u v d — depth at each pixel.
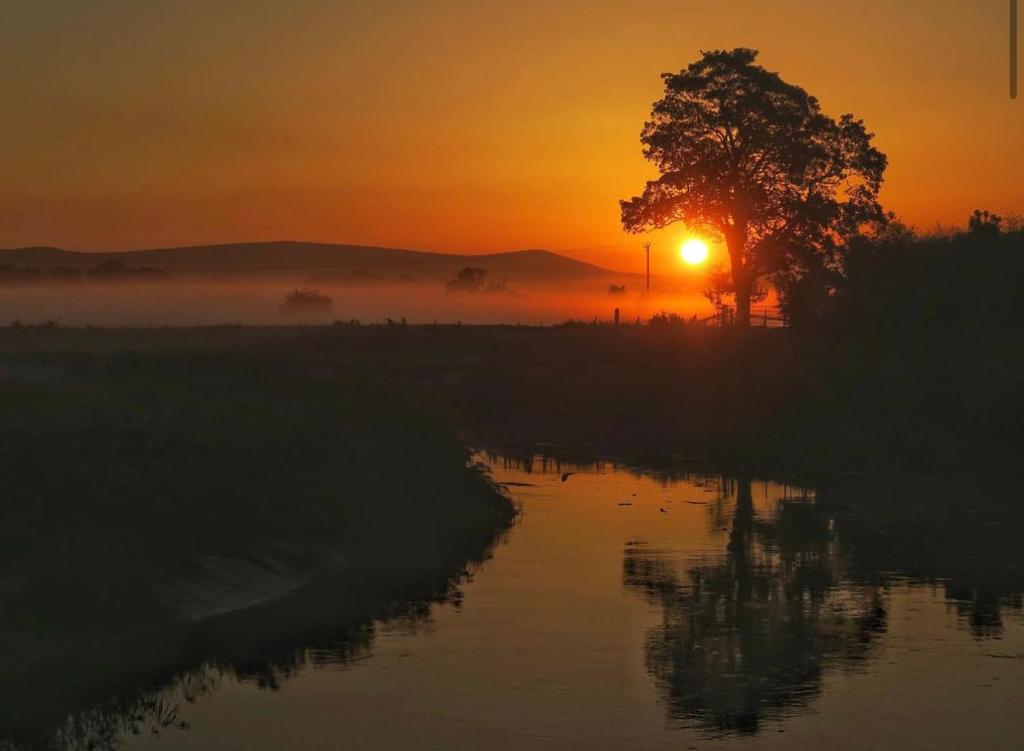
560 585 20.12
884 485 32.41
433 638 16.72
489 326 80.81
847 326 54.69
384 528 23.08
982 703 14.05
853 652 16.16
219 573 18.48
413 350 68.69
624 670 15.30
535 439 44.84
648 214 74.19
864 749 12.58
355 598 18.94
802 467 36.41
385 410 28.39
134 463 20.50
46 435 21.62
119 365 34.56
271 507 21.22
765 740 12.85
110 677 14.55
